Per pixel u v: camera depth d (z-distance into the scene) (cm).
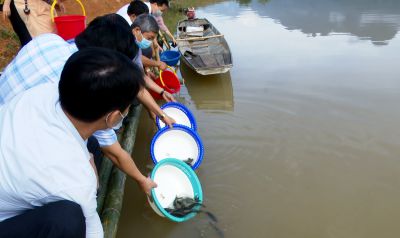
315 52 760
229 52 651
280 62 701
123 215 321
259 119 485
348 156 404
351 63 688
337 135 443
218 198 341
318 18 1112
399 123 467
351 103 521
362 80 602
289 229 308
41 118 154
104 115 155
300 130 455
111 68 148
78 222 155
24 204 160
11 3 378
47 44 229
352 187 358
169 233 302
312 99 536
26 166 147
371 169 383
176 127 347
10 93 223
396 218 321
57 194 150
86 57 149
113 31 234
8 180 150
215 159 399
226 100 545
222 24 1062
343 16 1136
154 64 469
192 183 307
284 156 405
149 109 352
